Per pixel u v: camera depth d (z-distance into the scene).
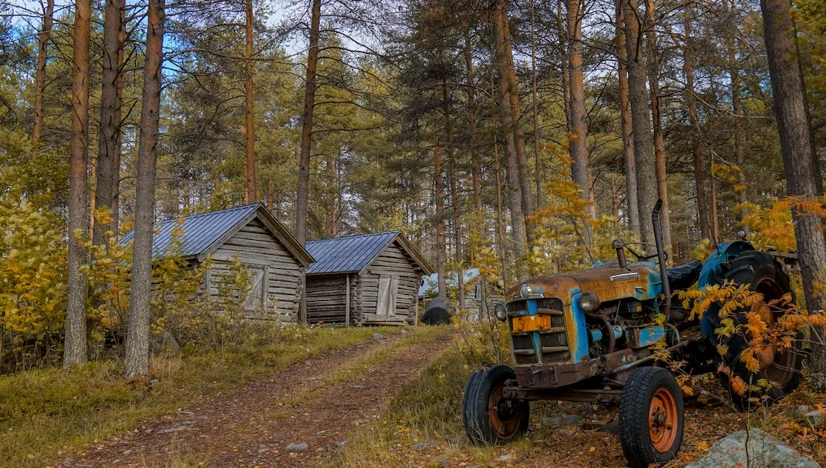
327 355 13.55
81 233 10.26
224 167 29.00
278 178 29.44
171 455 6.33
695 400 6.05
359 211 37.06
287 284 18.45
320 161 35.50
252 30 18.19
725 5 11.89
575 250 8.48
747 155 19.23
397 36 16.47
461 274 14.02
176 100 25.80
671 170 23.06
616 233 9.19
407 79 18.59
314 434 7.03
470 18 13.64
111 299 10.97
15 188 12.66
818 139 12.14
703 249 7.99
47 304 10.05
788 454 3.89
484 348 8.61
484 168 24.09
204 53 14.73
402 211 45.16
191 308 13.12
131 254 10.79
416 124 21.91
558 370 4.82
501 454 5.11
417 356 12.98
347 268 21.94
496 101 15.54
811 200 5.13
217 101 17.42
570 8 13.70
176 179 23.17
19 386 8.65
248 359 11.80
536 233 8.57
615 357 5.00
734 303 4.56
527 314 5.00
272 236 18.09
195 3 12.66
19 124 17.56
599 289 5.05
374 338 16.53
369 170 30.80
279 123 30.31
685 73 16.80
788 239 6.05
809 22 5.62
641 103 11.01
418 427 6.51
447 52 19.23
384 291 23.09
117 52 12.18
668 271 6.10
